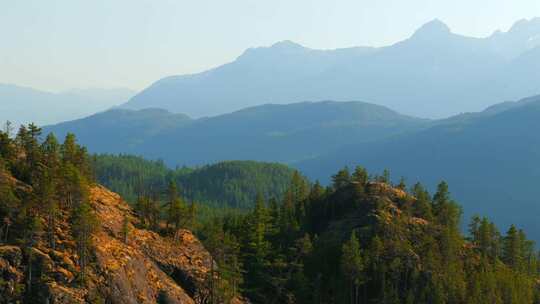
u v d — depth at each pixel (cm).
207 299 11044
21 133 11231
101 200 11812
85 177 11569
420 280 12744
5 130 11300
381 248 12938
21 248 9050
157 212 12712
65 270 9125
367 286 12769
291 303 12412
